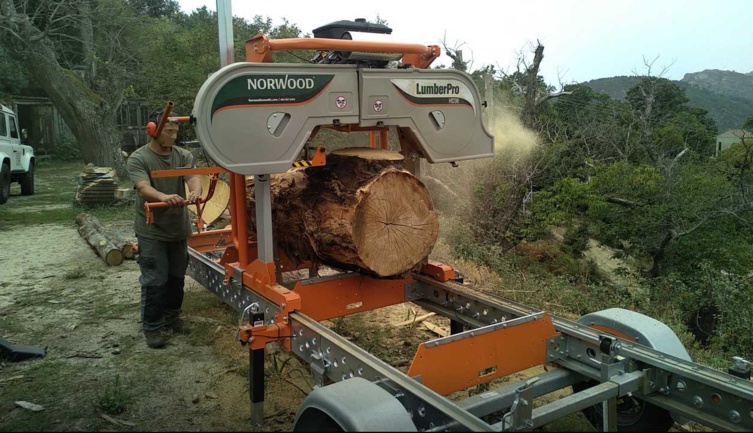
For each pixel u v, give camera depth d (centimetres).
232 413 351
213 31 2227
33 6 2088
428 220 385
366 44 355
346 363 283
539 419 249
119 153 1938
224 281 421
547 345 328
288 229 418
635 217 1462
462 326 415
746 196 1488
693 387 275
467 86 414
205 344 461
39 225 1019
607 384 276
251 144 324
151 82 2208
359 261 356
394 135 869
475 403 265
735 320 829
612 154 1834
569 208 1427
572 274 1250
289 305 336
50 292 608
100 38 2323
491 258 849
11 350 425
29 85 2762
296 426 256
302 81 336
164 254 451
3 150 1280
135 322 515
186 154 468
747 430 253
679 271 1423
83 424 334
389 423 219
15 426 330
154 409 355
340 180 373
